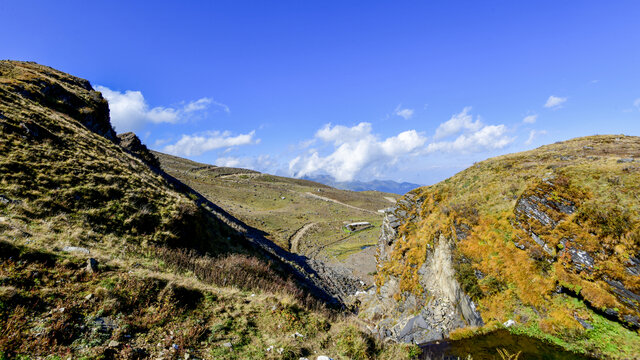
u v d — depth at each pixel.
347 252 69.62
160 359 8.13
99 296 9.98
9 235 11.62
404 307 26.84
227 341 10.09
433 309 23.03
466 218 24.77
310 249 70.12
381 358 12.05
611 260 15.23
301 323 12.78
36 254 10.85
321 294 34.62
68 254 11.98
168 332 9.63
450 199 29.94
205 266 17.89
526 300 17.84
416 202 35.97
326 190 182.62
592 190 18.44
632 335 13.62
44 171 19.59
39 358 6.92
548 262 18.14
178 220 22.94
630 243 14.76
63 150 23.83
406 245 32.19
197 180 125.75
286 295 16.45
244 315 12.17
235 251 27.42
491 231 22.38
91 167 23.66
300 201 135.00
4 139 20.22
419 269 27.48
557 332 15.77
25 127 22.81
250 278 18.77
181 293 12.14
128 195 22.48
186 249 20.81
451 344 16.98
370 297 36.69
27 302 8.42
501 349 15.83
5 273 9.13
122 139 52.59
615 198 16.97
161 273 13.87
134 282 11.48
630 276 14.25
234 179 160.50
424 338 21.06
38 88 39.41
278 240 69.00
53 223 15.20
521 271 18.95
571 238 17.34
